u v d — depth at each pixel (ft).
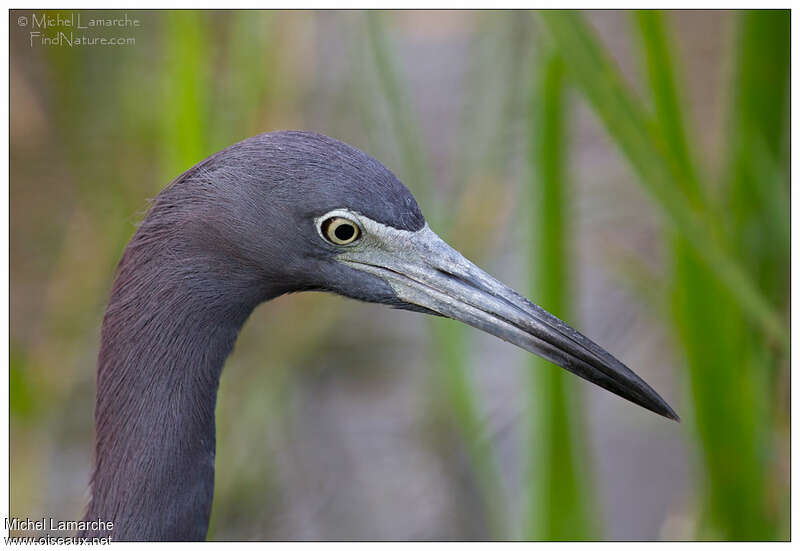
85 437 11.97
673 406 11.95
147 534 11.30
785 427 11.64
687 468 11.94
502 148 11.78
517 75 11.74
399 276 11.32
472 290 11.34
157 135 11.98
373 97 11.75
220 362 11.32
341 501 11.94
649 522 11.85
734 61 11.51
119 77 12.01
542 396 11.51
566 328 11.35
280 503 11.94
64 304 11.99
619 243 12.01
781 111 11.50
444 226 11.64
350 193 11.29
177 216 11.30
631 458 11.96
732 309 11.49
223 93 11.70
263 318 11.99
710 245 11.40
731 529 11.53
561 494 11.51
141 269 11.30
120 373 11.30
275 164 11.28
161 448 11.30
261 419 11.93
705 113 11.87
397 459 11.98
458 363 11.62
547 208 11.46
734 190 11.53
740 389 11.51
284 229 11.28
